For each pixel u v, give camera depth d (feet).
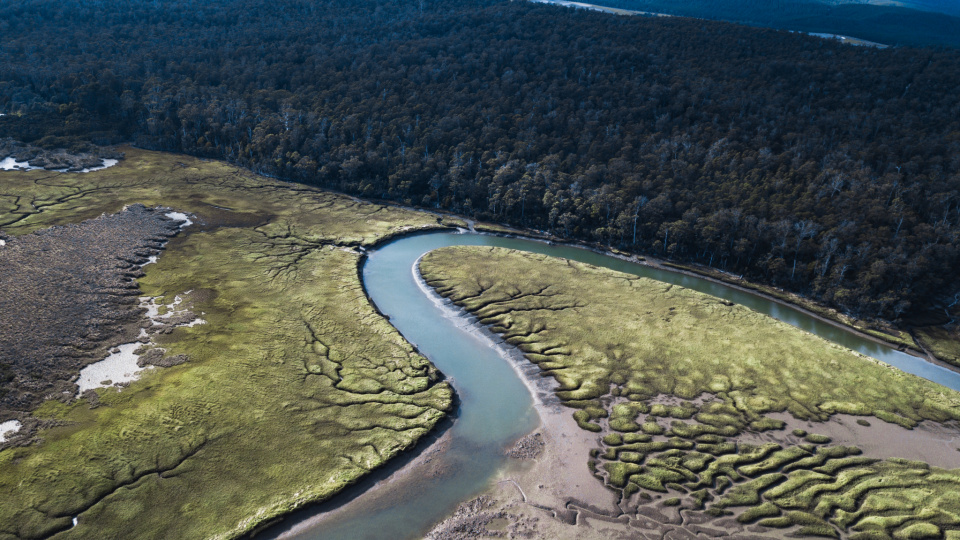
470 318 330.34
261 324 305.32
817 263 381.40
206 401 239.91
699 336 314.96
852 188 422.82
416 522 192.75
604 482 212.43
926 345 329.31
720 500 204.33
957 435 243.60
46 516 180.65
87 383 245.04
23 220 400.67
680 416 249.14
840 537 189.57
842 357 298.35
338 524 190.49
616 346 302.66
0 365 246.47
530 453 226.79
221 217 451.94
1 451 203.92
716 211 424.46
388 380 264.52
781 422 247.09
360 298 343.87
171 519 184.34
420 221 484.74
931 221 398.42
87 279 330.34
